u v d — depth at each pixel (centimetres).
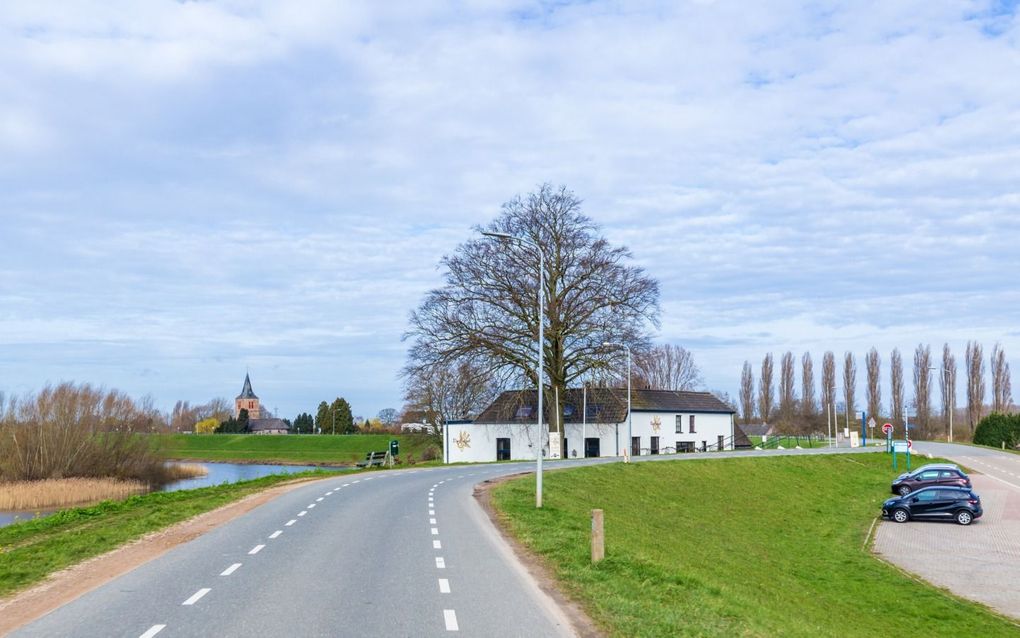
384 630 1043
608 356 5853
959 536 3838
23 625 1054
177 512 2503
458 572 1498
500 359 5850
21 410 6694
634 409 7550
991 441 9069
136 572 1470
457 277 5831
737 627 1212
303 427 18375
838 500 5044
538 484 2766
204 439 13712
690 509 3981
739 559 2892
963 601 2547
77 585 1349
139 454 7156
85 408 6869
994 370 10712
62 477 6412
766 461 5806
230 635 1005
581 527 2284
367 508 2670
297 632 1024
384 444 12512
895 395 11312
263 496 3186
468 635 1028
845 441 10606
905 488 5178
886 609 2419
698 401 8444
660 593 1393
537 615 1154
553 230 5838
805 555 3325
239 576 1430
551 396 6103
